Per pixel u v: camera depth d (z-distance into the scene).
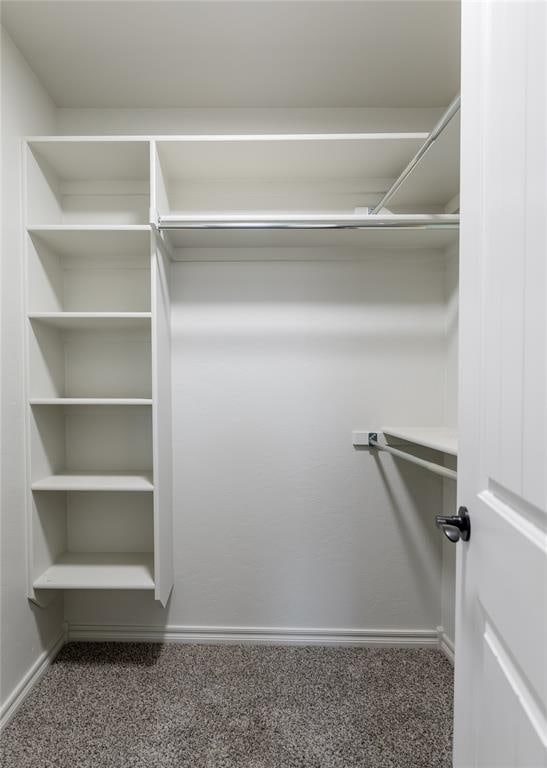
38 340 1.58
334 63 1.51
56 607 1.74
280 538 1.83
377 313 1.81
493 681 0.59
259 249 1.79
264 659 1.69
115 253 1.75
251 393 1.82
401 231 1.59
